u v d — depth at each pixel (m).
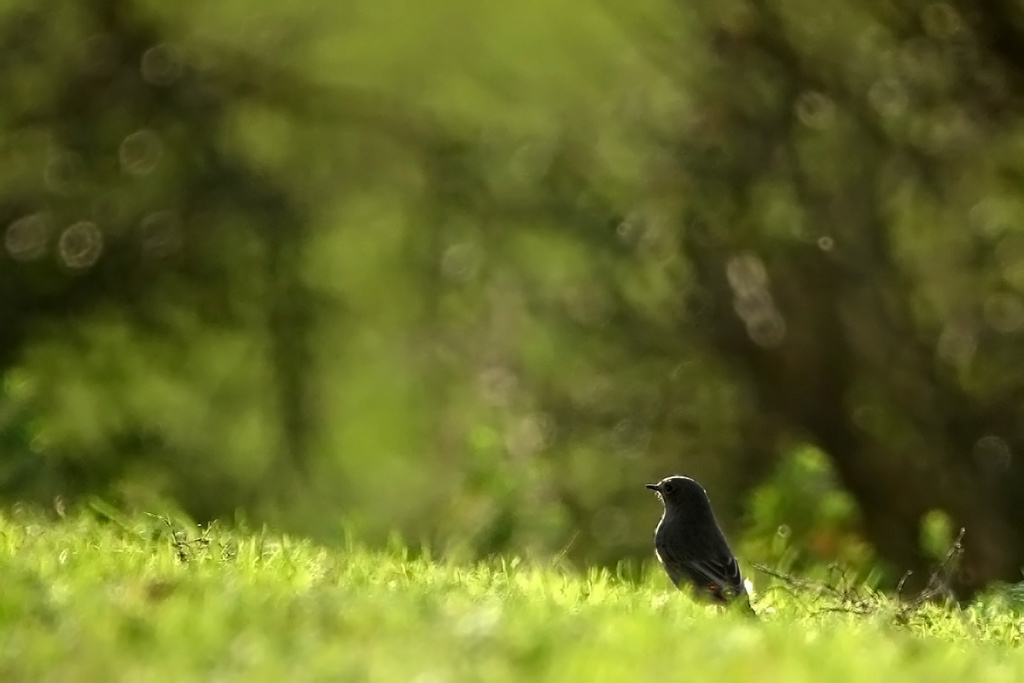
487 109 27.95
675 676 6.70
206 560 9.02
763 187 21.30
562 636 7.36
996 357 20.17
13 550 9.07
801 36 21.31
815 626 8.70
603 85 25.81
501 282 24.56
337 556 9.98
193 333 25.58
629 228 22.12
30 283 24.81
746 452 20.77
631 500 20.78
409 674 6.46
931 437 20.02
